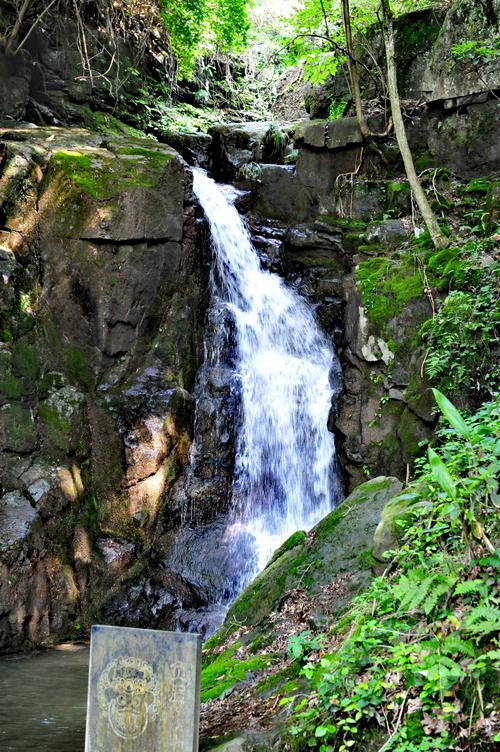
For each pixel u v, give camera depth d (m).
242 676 5.26
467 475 4.89
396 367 10.38
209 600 10.12
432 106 12.88
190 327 11.38
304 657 4.96
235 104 18.97
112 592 9.54
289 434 11.73
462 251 10.45
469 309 9.55
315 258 13.08
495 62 12.11
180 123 16.11
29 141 11.09
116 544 9.77
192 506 10.70
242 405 11.57
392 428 10.38
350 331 11.12
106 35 14.66
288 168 13.76
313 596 5.84
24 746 5.21
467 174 12.49
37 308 9.94
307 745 4.17
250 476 11.45
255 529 11.14
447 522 4.78
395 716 3.99
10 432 9.05
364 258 12.08
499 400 6.20
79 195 10.27
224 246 12.51
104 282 10.36
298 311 12.60
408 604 4.33
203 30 16.70
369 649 4.41
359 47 14.30
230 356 11.95
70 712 6.04
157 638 3.86
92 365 10.34
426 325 10.05
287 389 11.93
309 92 16.08
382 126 13.42
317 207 13.51
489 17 12.12
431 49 13.21
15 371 9.34
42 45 13.38
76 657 8.10
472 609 3.95
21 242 10.00
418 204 11.22
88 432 9.89
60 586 8.98
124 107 15.02
